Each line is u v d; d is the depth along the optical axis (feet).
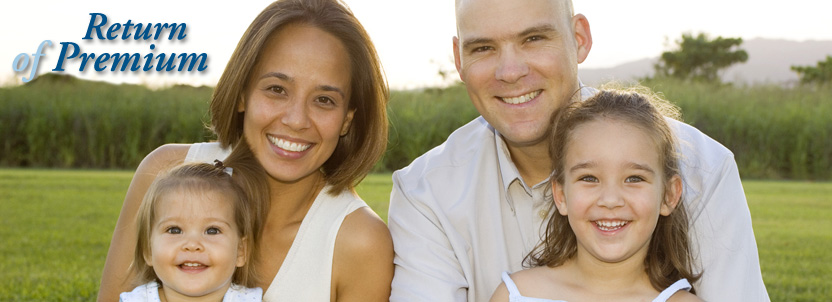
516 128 8.04
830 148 42.80
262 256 8.51
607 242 7.42
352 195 8.73
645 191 7.38
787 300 14.65
